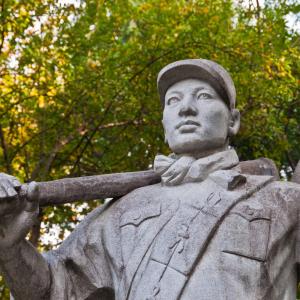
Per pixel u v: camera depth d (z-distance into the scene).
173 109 6.03
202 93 6.03
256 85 14.11
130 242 5.61
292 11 14.77
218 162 5.84
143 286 5.34
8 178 5.25
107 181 5.95
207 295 5.19
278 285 5.37
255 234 5.39
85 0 14.51
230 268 5.27
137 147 14.82
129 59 14.41
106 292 5.73
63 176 14.44
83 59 14.38
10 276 5.53
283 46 14.48
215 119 5.96
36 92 14.37
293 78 14.18
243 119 14.20
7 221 5.31
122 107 14.57
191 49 14.43
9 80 14.33
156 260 5.39
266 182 5.71
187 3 14.80
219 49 14.29
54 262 5.76
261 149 14.42
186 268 5.28
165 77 6.12
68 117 14.46
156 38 14.44
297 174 6.09
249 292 5.22
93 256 5.79
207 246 5.37
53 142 14.41
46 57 14.29
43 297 5.66
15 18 13.99
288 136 15.07
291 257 5.52
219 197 5.57
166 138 6.07
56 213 14.03
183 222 5.49
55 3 14.19
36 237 13.28
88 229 5.88
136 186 6.03
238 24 14.84
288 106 14.85
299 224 5.54
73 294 5.75
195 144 5.90
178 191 5.77
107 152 14.77
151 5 14.66
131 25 16.50
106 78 14.25
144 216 5.66
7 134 14.56
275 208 5.54
